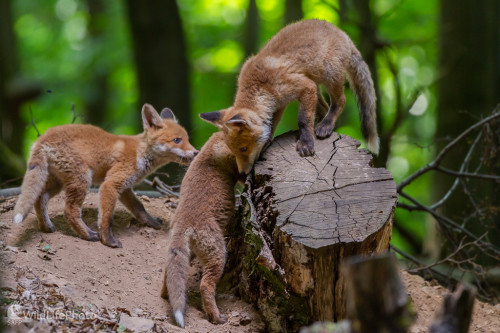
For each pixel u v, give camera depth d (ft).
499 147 47.50
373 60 62.28
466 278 45.39
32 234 31.76
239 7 102.53
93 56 91.09
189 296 30.09
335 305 24.61
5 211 34.88
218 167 30.60
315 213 25.48
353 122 74.28
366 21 65.21
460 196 57.36
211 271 27.86
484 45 60.70
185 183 30.25
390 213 25.21
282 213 25.64
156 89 64.75
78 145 33.06
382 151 57.62
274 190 27.40
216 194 29.45
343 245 23.57
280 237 25.02
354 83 38.65
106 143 34.45
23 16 116.47
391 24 84.38
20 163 63.10
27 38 115.34
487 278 46.01
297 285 24.81
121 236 34.53
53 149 32.17
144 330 23.47
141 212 35.86
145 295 28.68
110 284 28.73
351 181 27.68
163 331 24.06
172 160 36.45
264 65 33.86
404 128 81.92
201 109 92.02
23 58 111.65
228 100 90.79
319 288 24.48
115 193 33.35
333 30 36.52
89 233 32.83
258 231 25.84
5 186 58.75
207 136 69.36
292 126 77.25
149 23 63.82
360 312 14.57
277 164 29.99
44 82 92.12
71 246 31.27
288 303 25.59
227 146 30.78
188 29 100.58
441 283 45.01
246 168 30.40
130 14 64.49
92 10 97.76
